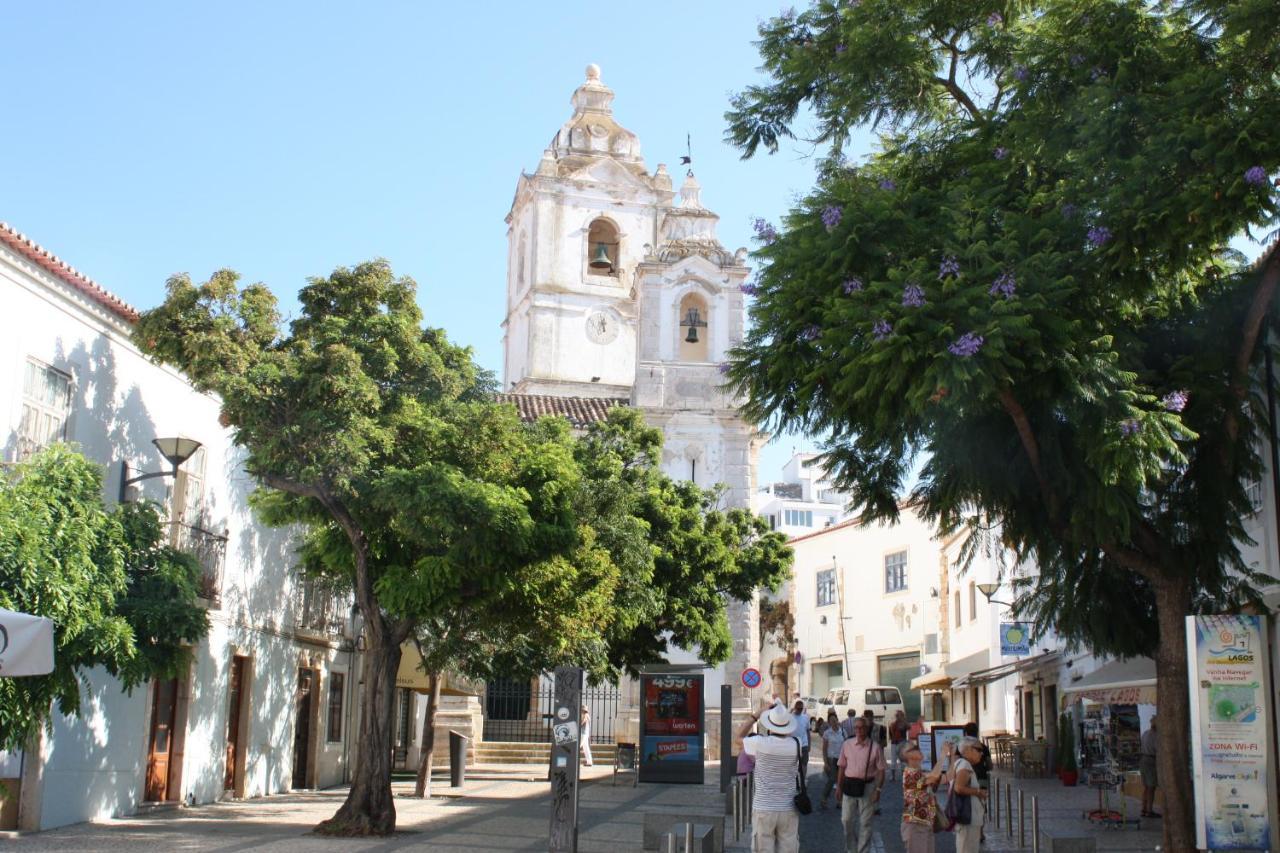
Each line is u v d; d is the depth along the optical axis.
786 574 35.25
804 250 14.55
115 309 19.81
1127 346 14.94
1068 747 33.94
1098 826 22.83
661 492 32.22
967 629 50.75
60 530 13.67
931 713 56.38
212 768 24.09
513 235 57.44
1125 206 13.55
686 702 28.06
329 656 31.23
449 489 17.91
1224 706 14.70
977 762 15.20
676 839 13.75
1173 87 13.76
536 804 25.27
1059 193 14.43
